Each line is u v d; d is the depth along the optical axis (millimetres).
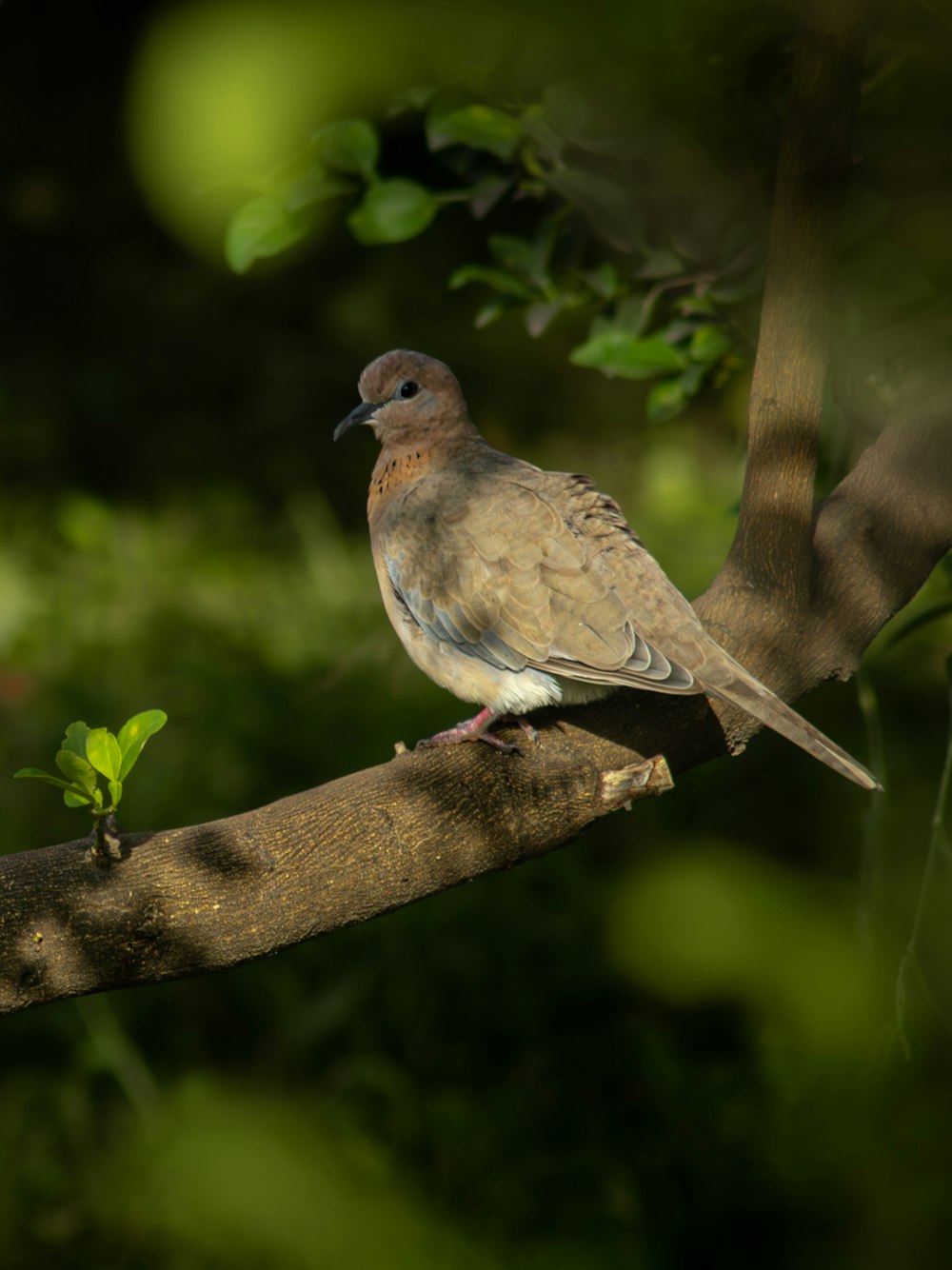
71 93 18922
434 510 6770
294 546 16719
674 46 2752
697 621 5828
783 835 11133
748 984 6852
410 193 6734
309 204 6617
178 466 18094
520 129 6590
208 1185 6980
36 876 4449
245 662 13617
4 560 15398
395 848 4844
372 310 19781
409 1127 8477
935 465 5969
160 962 4559
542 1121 8844
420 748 6379
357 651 10086
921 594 13516
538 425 19047
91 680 13492
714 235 6445
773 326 5453
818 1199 7941
